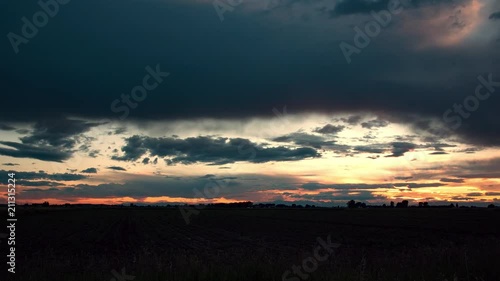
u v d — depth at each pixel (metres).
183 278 10.97
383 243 36.72
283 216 97.00
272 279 10.75
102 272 12.42
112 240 40.03
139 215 103.50
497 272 11.52
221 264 13.01
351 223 69.81
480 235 46.03
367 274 11.35
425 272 11.88
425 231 52.34
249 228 58.91
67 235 45.34
